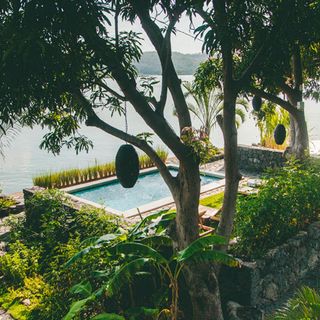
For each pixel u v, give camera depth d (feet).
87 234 23.39
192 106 61.82
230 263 15.21
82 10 10.46
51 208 28.19
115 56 13.33
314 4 15.96
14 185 54.03
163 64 15.62
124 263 17.75
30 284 21.26
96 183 45.09
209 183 42.04
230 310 19.31
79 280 19.06
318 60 30.66
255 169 46.44
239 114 56.80
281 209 21.79
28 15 10.11
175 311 17.15
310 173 26.27
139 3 13.65
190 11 13.91
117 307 19.61
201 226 25.48
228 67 16.66
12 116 12.69
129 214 32.89
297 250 23.16
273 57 15.90
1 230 31.42
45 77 11.73
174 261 20.44
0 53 10.81
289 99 28.63
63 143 18.22
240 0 13.53
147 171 50.49
